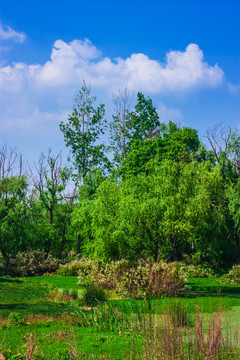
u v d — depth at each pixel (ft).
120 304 42.57
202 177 108.47
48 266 107.76
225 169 121.90
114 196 79.00
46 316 38.99
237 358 20.04
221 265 114.21
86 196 124.98
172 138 136.56
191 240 106.32
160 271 58.80
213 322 21.31
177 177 79.41
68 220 130.62
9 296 58.95
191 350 20.93
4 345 26.86
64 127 161.07
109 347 26.45
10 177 124.06
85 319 36.70
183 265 99.45
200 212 79.97
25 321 36.42
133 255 78.18
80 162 157.89
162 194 76.74
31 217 135.33
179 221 75.97
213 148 133.08
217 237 112.57
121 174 124.26
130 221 73.26
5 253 112.37
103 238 73.92
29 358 22.24
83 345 27.40
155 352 19.70
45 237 124.16
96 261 74.84
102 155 161.38
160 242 82.64
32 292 65.36
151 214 73.51
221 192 110.42
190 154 126.11
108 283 65.16
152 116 166.71
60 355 24.68
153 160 101.30
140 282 57.88
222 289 72.08
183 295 58.29
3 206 118.21
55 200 131.54
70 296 59.36
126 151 164.04
